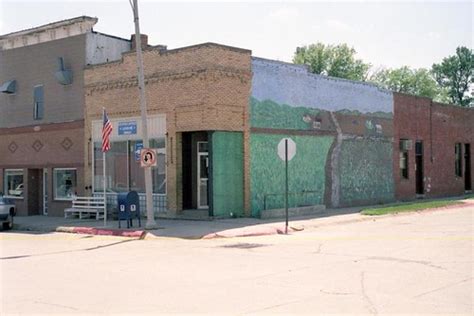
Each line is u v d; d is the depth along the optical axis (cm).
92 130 2719
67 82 2823
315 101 2781
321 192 2795
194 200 2484
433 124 3797
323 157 2816
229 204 2348
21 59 3081
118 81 2589
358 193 3044
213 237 1850
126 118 2569
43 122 2966
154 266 1290
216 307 859
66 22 2812
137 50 2020
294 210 2486
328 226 2166
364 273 1126
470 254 1367
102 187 2694
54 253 1579
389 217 2514
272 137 2525
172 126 2381
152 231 1992
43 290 1023
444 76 8400
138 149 2525
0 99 3195
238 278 1103
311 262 1288
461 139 4159
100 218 2577
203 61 2280
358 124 3064
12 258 1488
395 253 1399
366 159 3117
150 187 2059
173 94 2381
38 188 3056
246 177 2392
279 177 2550
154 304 891
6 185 3175
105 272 1220
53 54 2917
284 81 2606
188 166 2480
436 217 2502
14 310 868
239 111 2375
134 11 2022
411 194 3525
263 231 1934
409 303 863
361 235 1836
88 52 2772
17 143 3095
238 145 2389
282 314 806
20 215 3041
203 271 1199
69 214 2805
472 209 3005
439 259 1291
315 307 845
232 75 2345
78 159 2784
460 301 875
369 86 3166
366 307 840
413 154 3562
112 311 851
